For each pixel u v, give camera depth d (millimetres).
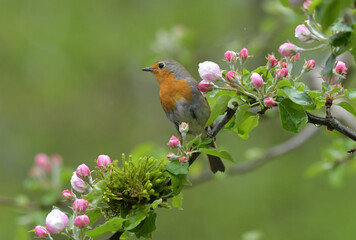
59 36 16703
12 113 16641
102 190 4266
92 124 16938
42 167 9055
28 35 16688
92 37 16703
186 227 14930
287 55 4398
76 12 16969
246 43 11219
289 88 4176
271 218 14773
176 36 11500
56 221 4137
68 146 16625
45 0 17109
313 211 14555
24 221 8656
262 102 4301
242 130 4629
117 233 4320
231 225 14820
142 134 16797
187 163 4258
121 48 16656
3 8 16844
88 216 4340
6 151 16156
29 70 16750
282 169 15562
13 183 15617
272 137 15375
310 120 4227
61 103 16922
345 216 14172
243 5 16219
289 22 10266
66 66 16734
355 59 3973
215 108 4211
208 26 16156
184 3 16734
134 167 4367
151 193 4262
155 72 7578
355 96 4184
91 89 17047
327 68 3934
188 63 11875
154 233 14875
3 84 16656
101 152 16656
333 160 8531
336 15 3412
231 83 4340
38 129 16656
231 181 15617
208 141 4355
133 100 17203
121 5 17141
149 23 16641
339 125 4234
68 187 9406
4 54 16641
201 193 15453
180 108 7371
